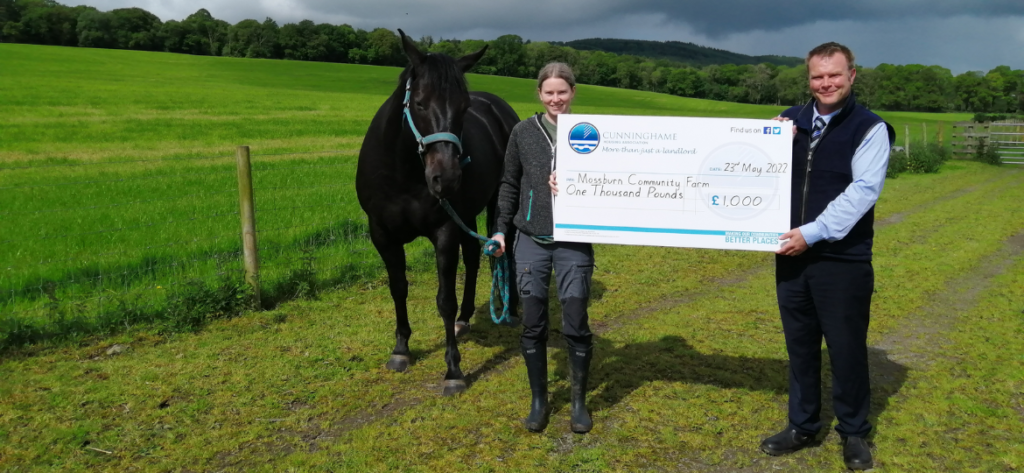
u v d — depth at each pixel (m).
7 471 2.60
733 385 3.49
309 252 5.47
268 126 21.53
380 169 3.38
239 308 4.62
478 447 2.84
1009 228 8.16
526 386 3.49
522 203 2.91
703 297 5.29
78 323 4.13
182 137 18.08
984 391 3.38
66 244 6.04
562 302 2.91
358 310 4.80
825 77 2.38
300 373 3.62
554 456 2.78
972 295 5.20
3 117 20.19
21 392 3.29
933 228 8.22
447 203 3.30
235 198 8.65
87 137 17.06
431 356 3.95
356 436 2.92
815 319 2.68
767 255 6.85
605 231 2.78
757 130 2.59
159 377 3.53
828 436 2.96
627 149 2.72
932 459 2.73
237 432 2.96
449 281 3.48
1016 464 2.65
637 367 3.74
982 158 19.34
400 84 3.25
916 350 4.00
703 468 2.69
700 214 2.71
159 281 5.12
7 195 8.62
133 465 2.68
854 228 2.48
